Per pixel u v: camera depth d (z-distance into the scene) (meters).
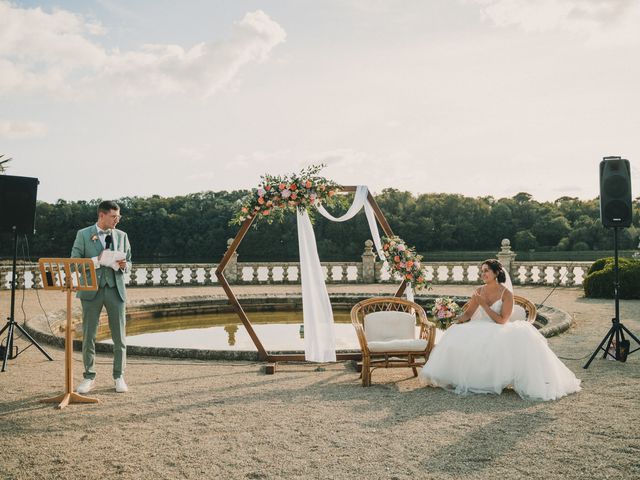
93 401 5.40
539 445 4.08
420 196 66.00
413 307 7.20
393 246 7.95
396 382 6.36
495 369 5.64
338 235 50.44
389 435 4.35
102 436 4.41
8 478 3.61
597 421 4.64
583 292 15.95
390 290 17.19
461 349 5.85
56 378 6.49
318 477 3.56
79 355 7.95
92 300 5.79
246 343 10.28
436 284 18.97
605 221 7.08
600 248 48.31
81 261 5.36
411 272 7.95
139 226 54.59
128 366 7.28
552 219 54.06
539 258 43.56
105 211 5.85
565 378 5.61
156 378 6.55
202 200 62.75
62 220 50.97
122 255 5.77
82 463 3.85
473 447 4.06
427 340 6.51
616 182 7.03
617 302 7.08
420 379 6.10
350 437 4.32
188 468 3.74
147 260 53.19
